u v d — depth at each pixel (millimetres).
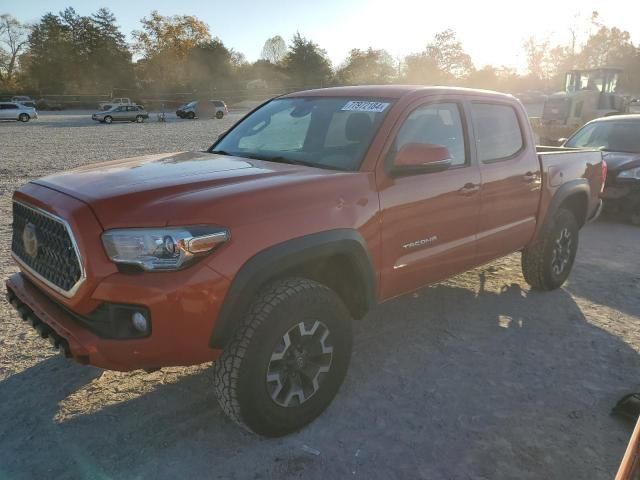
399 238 3490
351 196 3164
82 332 2602
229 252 2621
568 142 9852
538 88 88750
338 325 3111
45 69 78500
